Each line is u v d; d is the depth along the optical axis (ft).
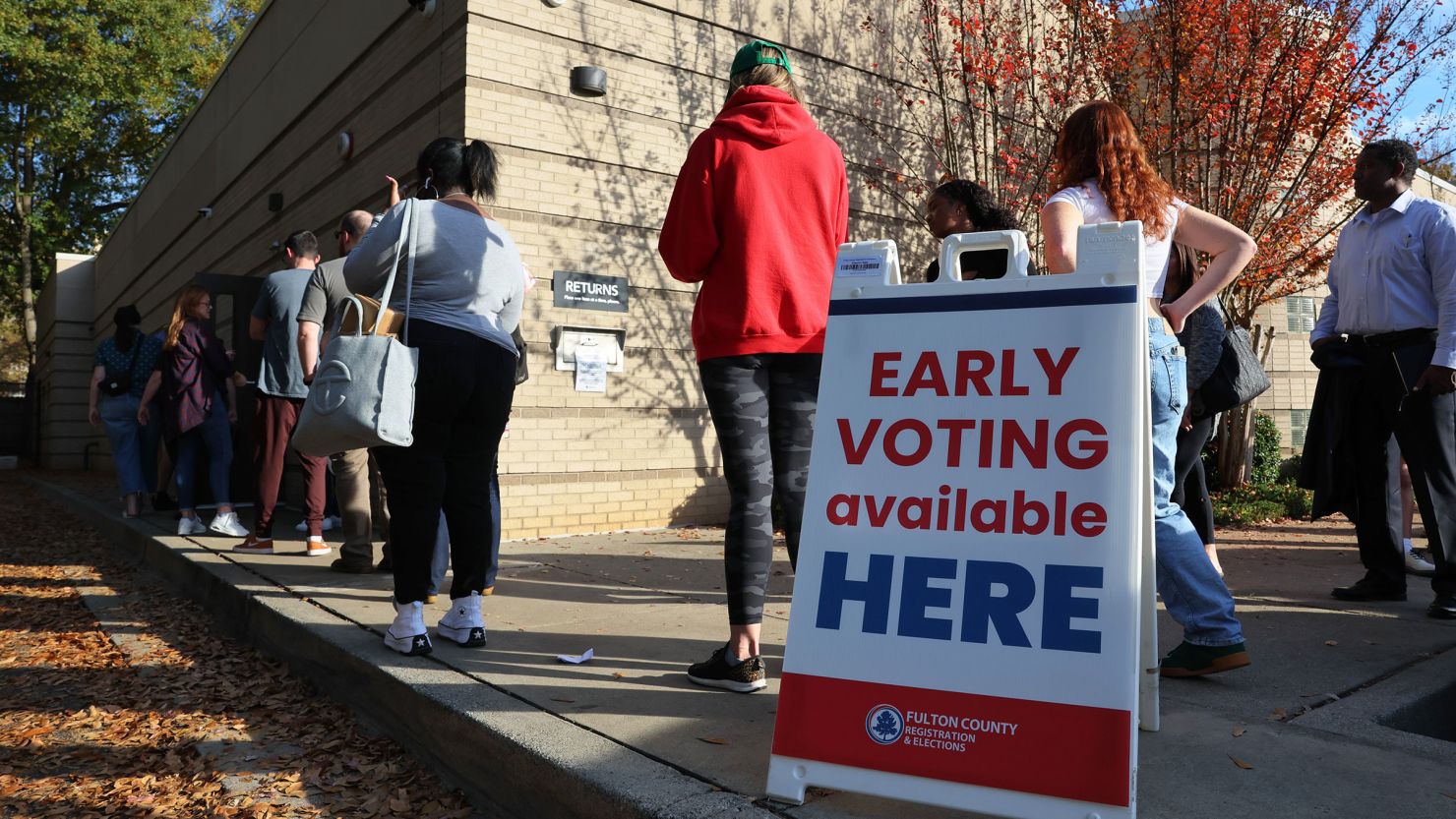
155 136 101.55
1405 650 11.09
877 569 7.38
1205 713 8.82
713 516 27.32
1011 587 6.93
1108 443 6.99
